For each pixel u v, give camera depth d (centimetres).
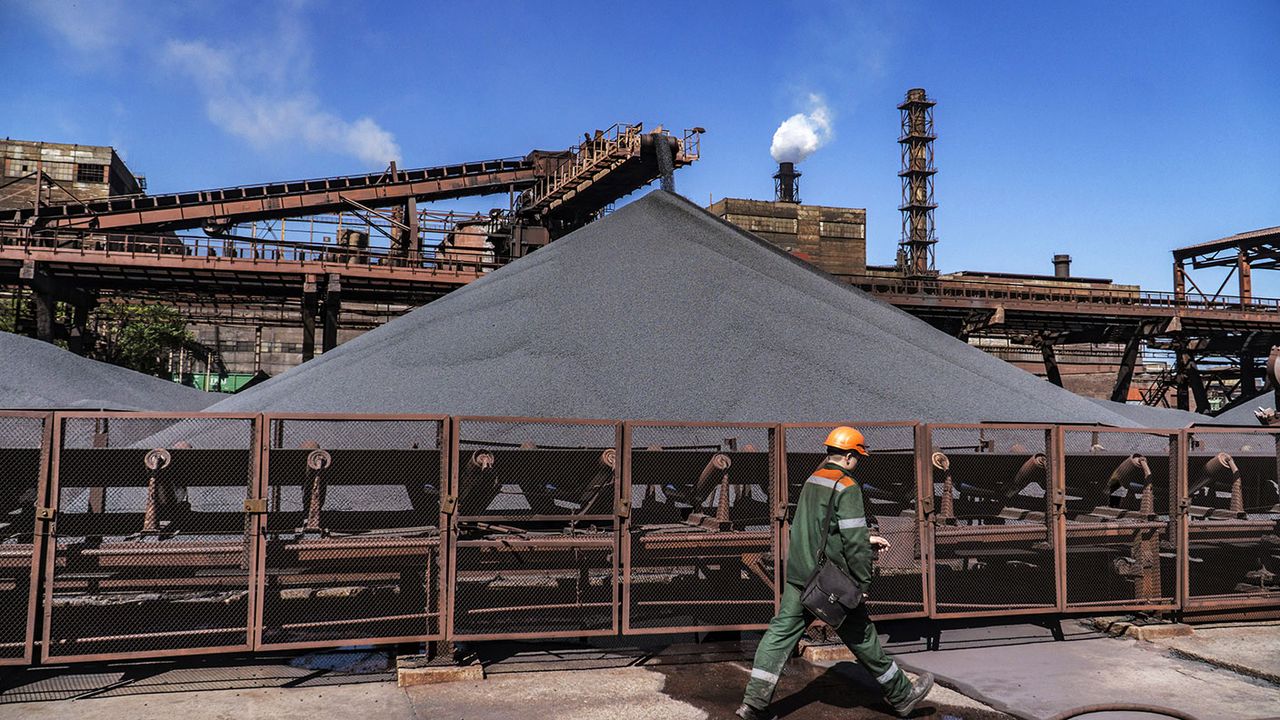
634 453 686
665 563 693
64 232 3966
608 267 1303
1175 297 4959
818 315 1238
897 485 755
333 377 1112
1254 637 754
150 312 4556
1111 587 848
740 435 931
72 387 1602
